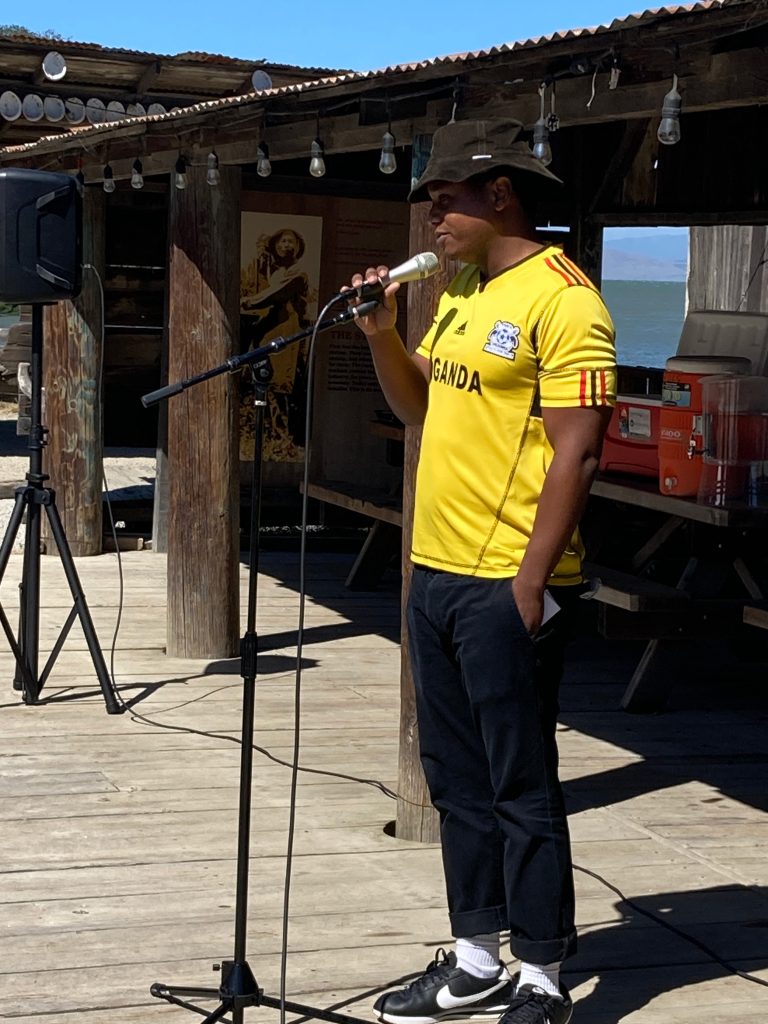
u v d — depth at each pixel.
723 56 3.47
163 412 9.58
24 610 6.01
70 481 9.38
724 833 4.71
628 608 5.76
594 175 8.95
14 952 3.62
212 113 5.80
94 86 10.19
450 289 3.21
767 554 6.26
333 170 9.50
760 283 9.74
